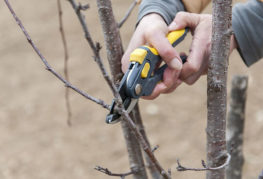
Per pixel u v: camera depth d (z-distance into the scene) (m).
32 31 6.62
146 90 1.46
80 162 3.87
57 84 5.19
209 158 1.41
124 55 1.51
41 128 4.41
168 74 1.52
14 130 4.42
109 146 4.04
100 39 6.00
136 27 1.65
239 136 2.11
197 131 4.07
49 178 3.71
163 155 3.77
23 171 3.83
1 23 7.06
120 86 1.35
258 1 1.65
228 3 1.21
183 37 1.59
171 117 4.30
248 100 4.38
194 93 4.66
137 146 1.65
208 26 1.60
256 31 1.64
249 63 1.72
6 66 5.73
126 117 1.05
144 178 1.70
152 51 1.44
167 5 1.66
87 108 4.65
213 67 1.29
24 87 5.21
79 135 4.25
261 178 1.51
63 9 7.24
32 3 7.68
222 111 1.33
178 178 3.46
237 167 2.16
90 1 6.70
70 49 5.94
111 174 1.33
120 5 6.96
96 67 5.42
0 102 4.94
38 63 5.72
